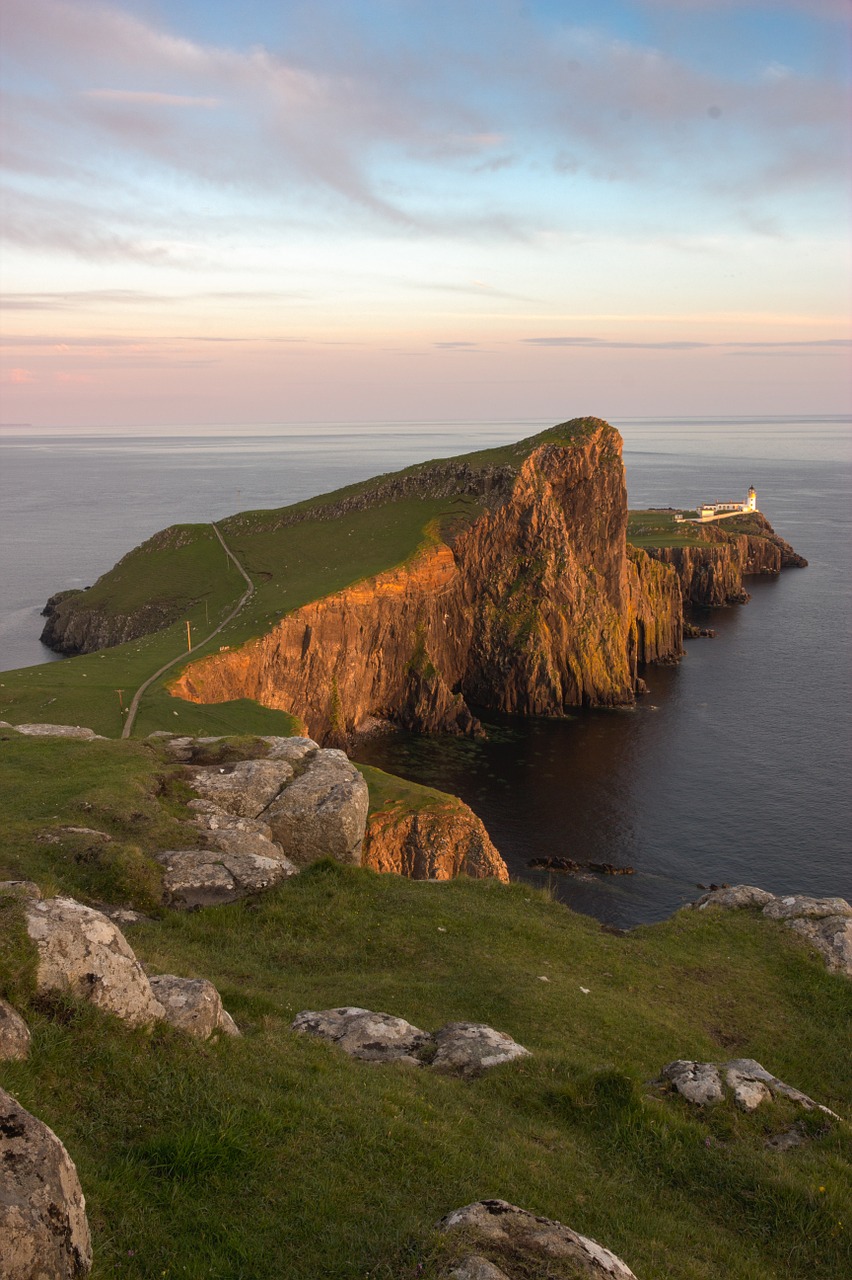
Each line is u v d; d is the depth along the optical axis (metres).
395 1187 11.39
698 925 30.00
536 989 22.36
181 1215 9.89
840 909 30.84
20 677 81.94
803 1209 13.54
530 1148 13.69
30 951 12.56
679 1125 15.26
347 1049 17.00
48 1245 7.79
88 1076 11.56
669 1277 11.27
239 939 24.11
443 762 96.62
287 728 71.38
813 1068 22.30
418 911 27.42
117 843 26.58
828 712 108.81
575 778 89.75
